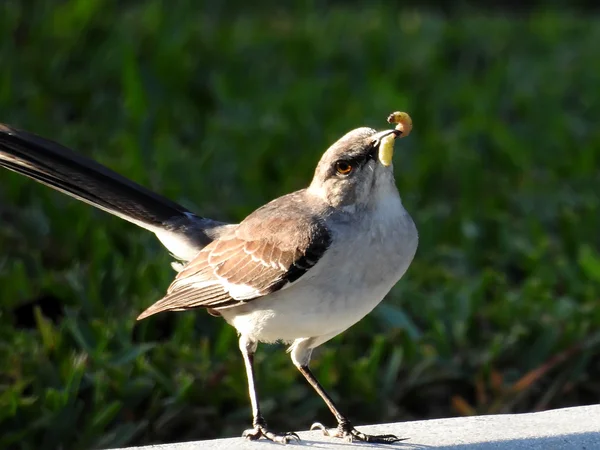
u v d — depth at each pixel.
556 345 10.35
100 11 17.95
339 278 7.57
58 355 9.76
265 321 7.86
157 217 9.12
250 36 18.75
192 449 7.19
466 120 15.93
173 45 16.92
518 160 14.96
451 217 13.26
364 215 7.62
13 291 10.70
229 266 8.09
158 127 15.29
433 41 19.19
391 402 9.85
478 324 10.79
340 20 20.09
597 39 20.05
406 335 10.21
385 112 15.80
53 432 8.79
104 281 10.88
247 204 13.30
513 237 12.71
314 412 9.55
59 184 9.00
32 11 17.62
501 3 24.00
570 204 13.70
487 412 9.76
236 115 15.78
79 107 16.00
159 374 9.47
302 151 14.91
